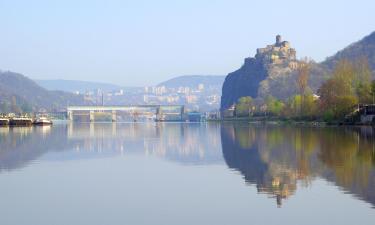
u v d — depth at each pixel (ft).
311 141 338.95
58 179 168.35
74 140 403.34
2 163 218.38
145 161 225.97
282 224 105.40
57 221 110.52
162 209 120.57
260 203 125.08
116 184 157.07
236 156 241.76
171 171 187.93
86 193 141.79
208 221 108.88
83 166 207.00
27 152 276.00
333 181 155.22
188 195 137.39
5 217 114.11
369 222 105.29
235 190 143.74
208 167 198.70
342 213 112.78
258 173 177.78
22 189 148.46
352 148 272.31
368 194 133.18
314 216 110.83
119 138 440.86
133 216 114.11
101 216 114.42
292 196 132.87
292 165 199.00
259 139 380.37
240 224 106.11
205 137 439.22
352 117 626.64
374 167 187.21
